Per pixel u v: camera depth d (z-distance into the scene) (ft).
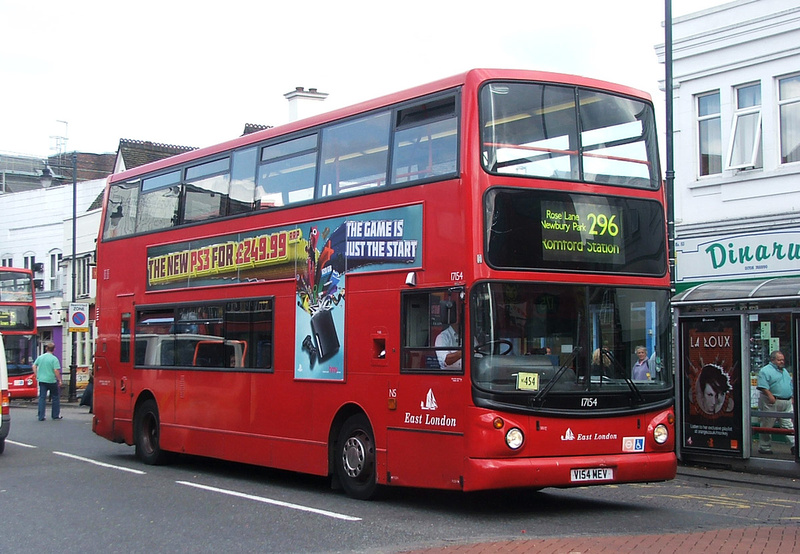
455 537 31.04
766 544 29.12
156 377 55.21
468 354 34.14
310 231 43.24
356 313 39.93
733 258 63.72
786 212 60.70
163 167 56.29
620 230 36.99
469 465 33.81
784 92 62.75
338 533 32.17
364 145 40.60
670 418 37.09
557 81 36.81
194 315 51.80
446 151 36.06
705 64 66.85
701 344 56.29
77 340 167.63
